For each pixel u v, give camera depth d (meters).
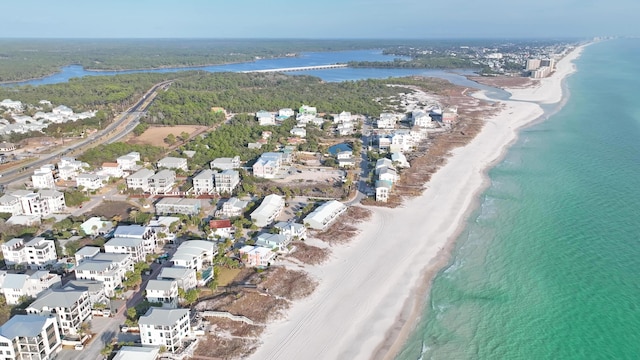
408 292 124.44
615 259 136.75
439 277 131.25
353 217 170.62
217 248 142.38
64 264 136.50
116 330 108.44
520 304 117.56
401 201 186.00
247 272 133.25
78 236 153.12
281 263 137.62
